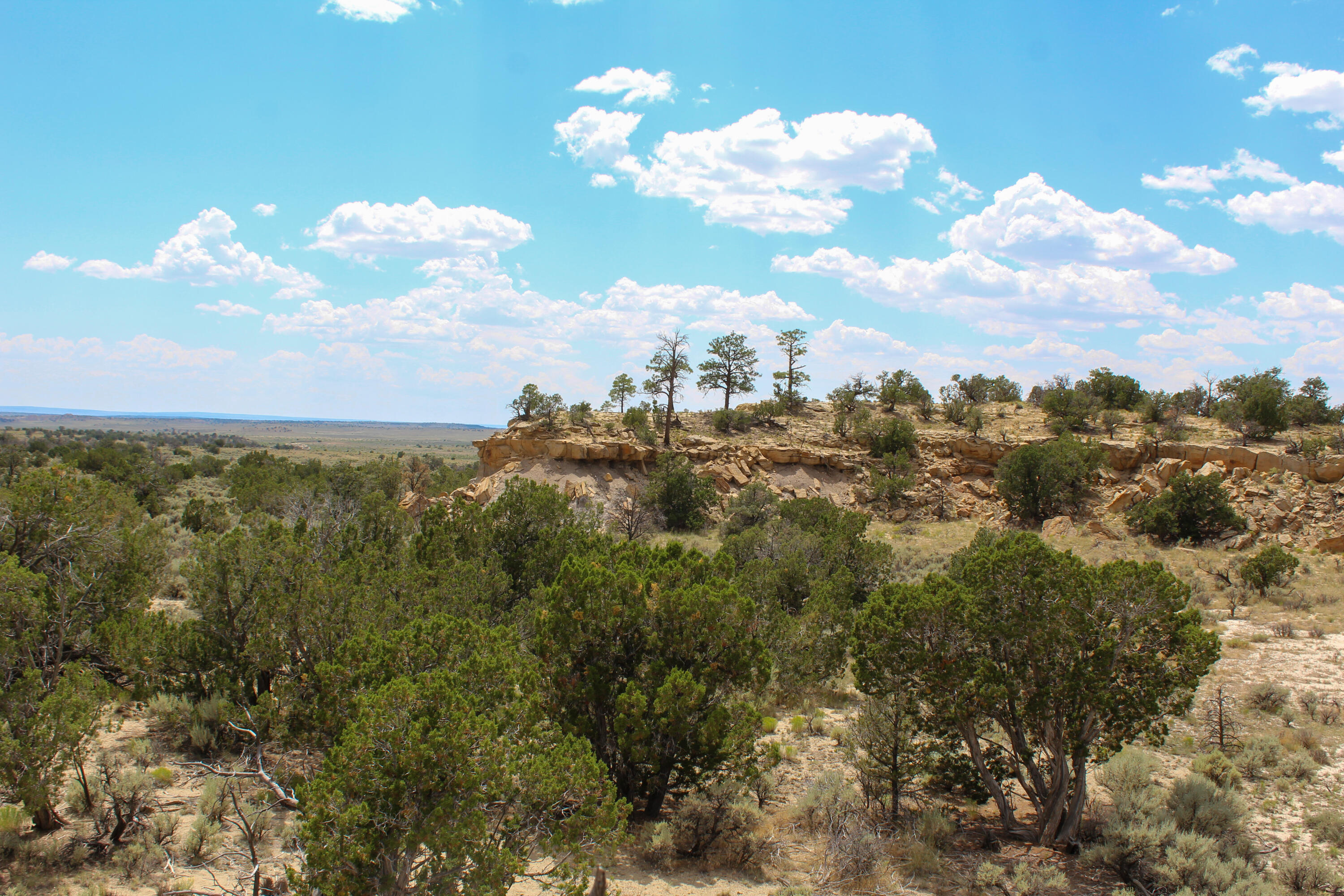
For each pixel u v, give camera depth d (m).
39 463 86.56
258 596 17.03
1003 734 19.70
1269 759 18.23
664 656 15.72
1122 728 14.79
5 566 16.30
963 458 70.50
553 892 12.27
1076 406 73.62
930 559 47.44
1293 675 24.67
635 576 15.69
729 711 15.01
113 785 13.55
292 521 44.88
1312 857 13.12
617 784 15.53
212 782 14.80
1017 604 15.17
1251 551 48.09
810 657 23.69
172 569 32.81
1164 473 60.94
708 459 69.94
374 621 17.56
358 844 9.51
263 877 11.65
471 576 22.89
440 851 9.44
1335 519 50.25
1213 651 14.19
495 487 64.25
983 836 15.36
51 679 16.64
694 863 13.80
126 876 11.74
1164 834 13.48
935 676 15.52
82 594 19.44
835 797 15.44
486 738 10.18
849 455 71.88
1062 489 61.28
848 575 32.00
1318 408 69.19
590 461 67.12
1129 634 14.66
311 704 15.17
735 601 15.73
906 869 13.65
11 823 12.49
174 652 18.02
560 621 15.41
